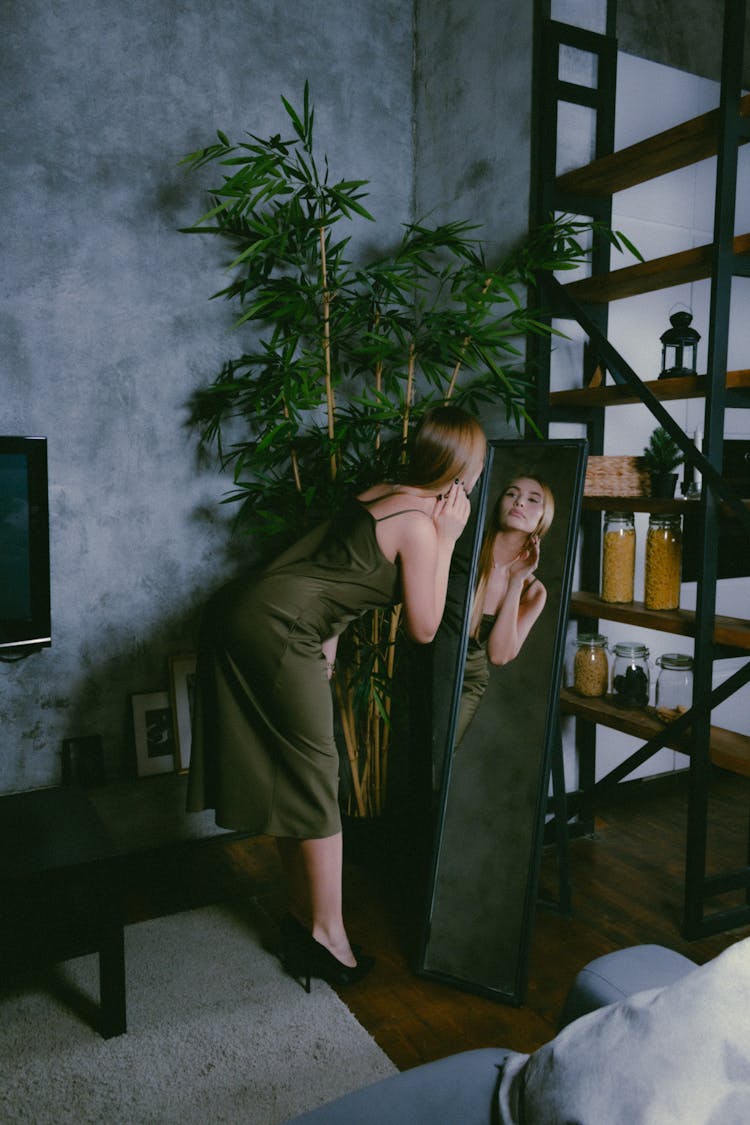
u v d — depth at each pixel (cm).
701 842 214
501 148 265
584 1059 67
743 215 330
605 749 304
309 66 282
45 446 244
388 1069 169
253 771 190
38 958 167
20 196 242
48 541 247
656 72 290
